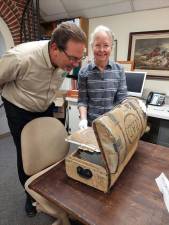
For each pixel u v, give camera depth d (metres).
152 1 2.30
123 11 2.60
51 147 1.20
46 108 1.51
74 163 0.85
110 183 0.79
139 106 1.10
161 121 2.18
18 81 1.25
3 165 2.34
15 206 1.71
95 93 1.50
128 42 2.69
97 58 1.40
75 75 2.67
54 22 3.23
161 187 0.83
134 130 0.93
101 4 2.60
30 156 1.08
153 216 0.69
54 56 1.08
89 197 0.78
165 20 2.37
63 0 2.77
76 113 2.86
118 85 1.55
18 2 2.89
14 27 2.95
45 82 1.29
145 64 2.61
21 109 1.38
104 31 1.34
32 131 1.12
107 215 0.69
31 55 1.15
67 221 1.05
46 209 0.99
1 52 3.07
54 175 0.92
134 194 0.79
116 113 0.87
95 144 0.87
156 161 1.04
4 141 3.03
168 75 2.48
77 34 0.94
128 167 0.98
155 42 2.47
